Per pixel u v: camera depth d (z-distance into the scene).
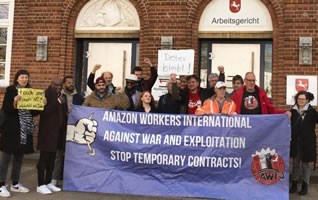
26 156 8.15
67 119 6.34
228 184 5.72
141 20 8.73
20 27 9.16
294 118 6.17
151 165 5.86
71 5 8.97
